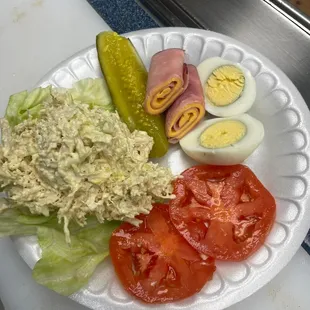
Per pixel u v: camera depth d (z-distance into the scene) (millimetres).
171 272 208
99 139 197
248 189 219
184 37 258
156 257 209
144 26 296
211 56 253
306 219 208
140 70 243
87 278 206
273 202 212
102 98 245
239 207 216
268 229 207
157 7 292
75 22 302
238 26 276
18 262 241
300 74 260
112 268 214
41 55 295
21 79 291
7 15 310
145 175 205
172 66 227
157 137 230
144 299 200
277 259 202
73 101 227
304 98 254
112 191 204
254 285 200
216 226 212
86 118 202
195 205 219
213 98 241
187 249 209
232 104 237
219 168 226
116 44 246
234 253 204
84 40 295
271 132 234
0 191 222
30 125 215
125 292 206
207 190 222
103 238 216
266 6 277
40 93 240
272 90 239
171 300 199
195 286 198
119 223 219
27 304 232
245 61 248
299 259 222
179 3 287
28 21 307
